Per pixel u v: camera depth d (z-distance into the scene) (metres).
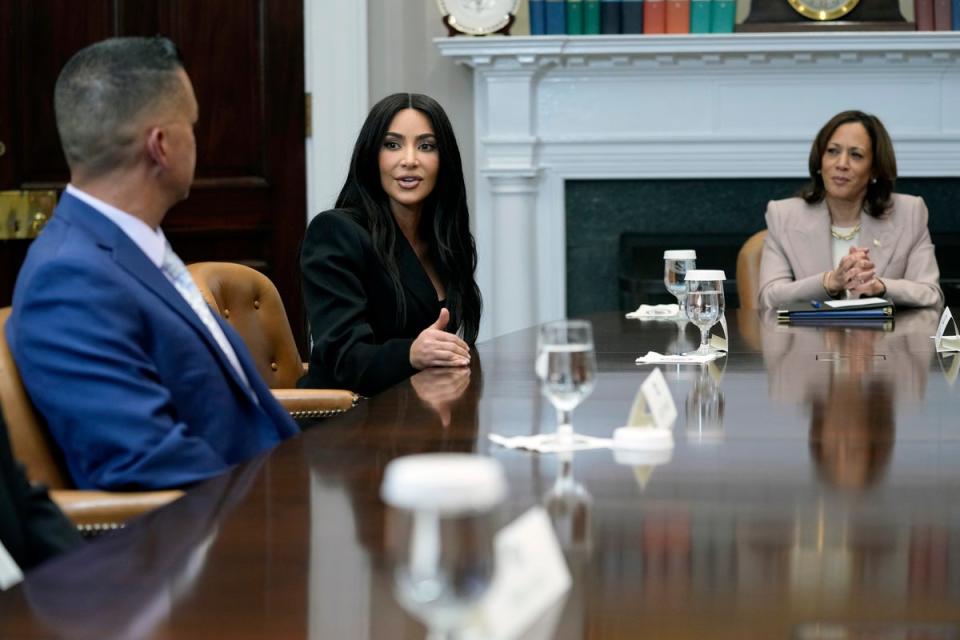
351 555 1.28
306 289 3.12
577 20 5.89
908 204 4.49
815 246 4.45
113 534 1.36
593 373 1.78
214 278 3.40
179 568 1.23
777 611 1.11
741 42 5.81
